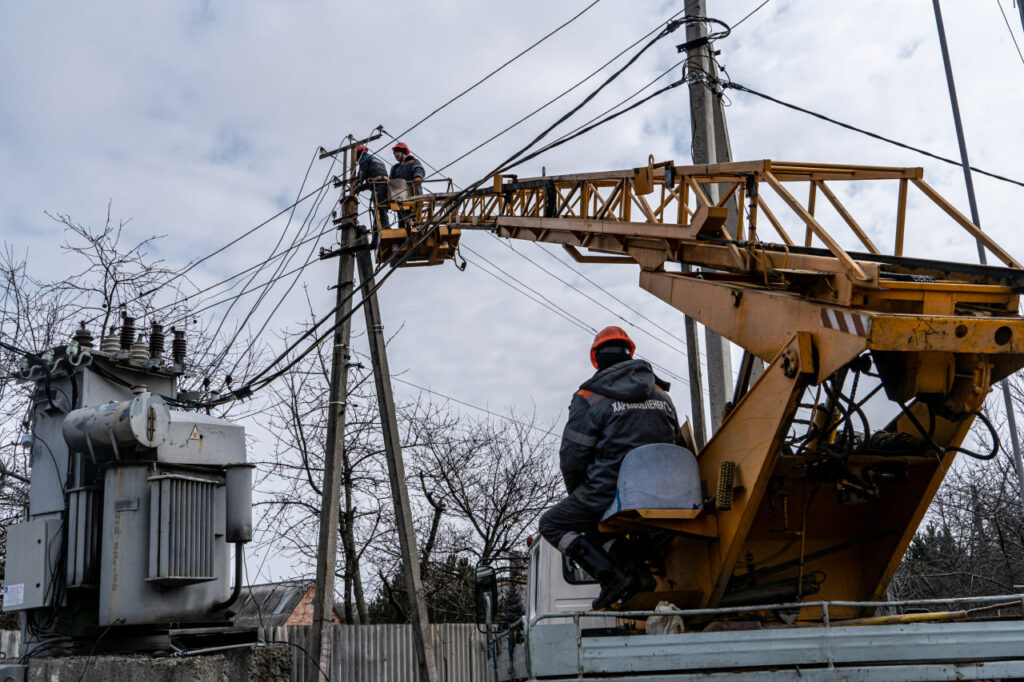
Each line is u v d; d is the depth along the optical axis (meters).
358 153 15.99
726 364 11.34
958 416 5.63
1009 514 16.86
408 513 14.41
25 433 9.31
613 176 10.10
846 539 6.59
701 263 7.52
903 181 7.11
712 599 6.13
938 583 18.03
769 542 6.45
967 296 5.53
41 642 8.29
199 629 7.78
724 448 6.11
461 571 23.28
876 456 6.09
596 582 9.13
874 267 5.37
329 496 13.85
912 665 4.85
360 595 20.86
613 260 10.52
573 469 6.39
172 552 8.01
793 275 6.14
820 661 4.82
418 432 22.55
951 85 13.27
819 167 7.09
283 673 7.96
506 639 6.39
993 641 4.92
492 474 23.62
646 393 6.30
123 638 8.23
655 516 5.95
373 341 15.00
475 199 14.73
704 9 11.96
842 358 5.34
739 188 7.04
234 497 8.59
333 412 14.30
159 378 9.66
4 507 14.34
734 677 4.77
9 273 14.66
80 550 8.15
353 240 15.10
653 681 4.75
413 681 15.94
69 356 8.75
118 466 8.12
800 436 6.12
